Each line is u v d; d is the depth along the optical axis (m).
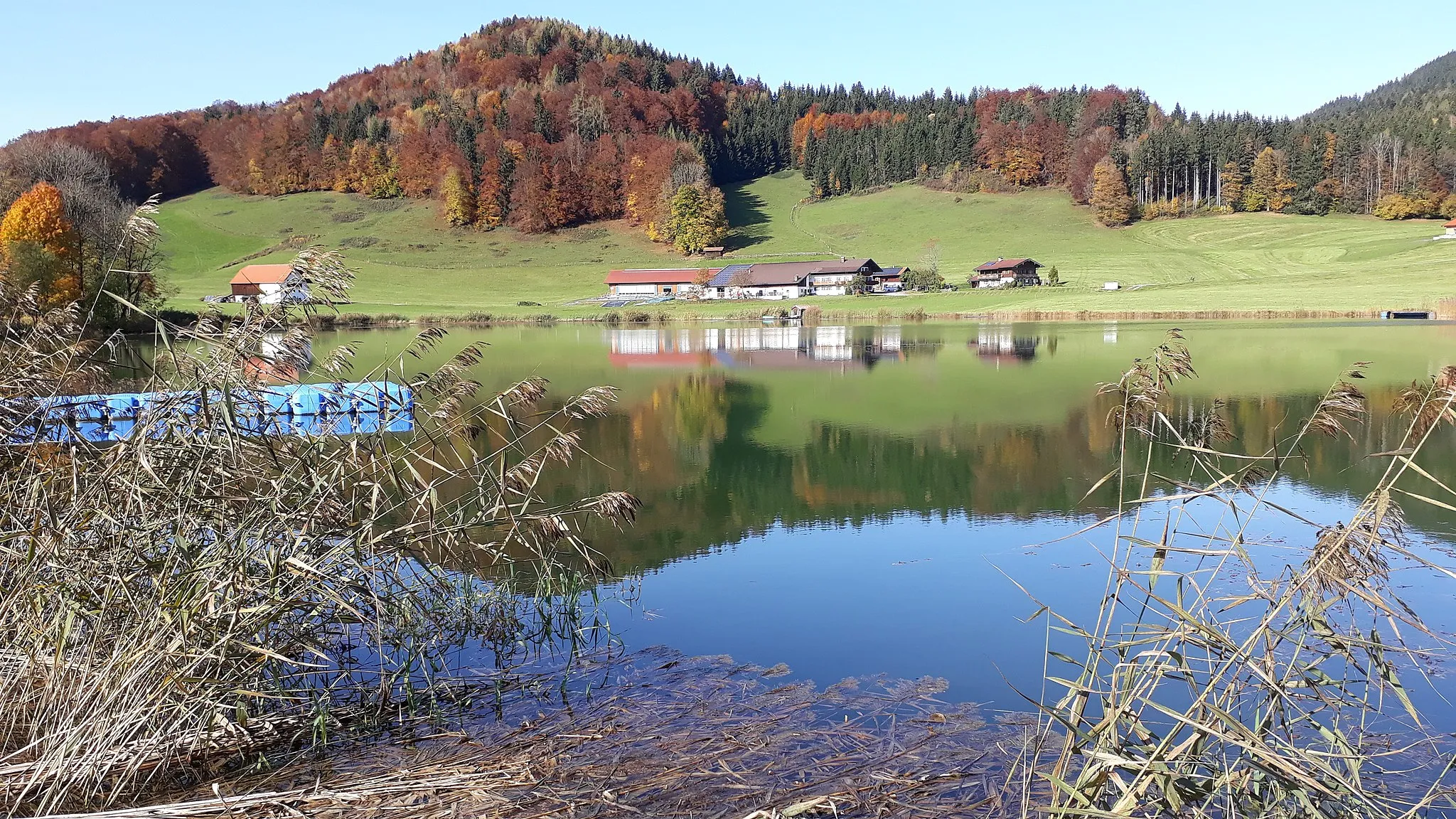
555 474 19.98
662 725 7.40
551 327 86.94
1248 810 5.23
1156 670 5.64
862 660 9.12
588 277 139.62
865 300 109.62
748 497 17.75
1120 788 4.96
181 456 7.20
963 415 28.16
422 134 176.62
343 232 158.50
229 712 6.71
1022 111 195.12
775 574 12.48
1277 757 4.79
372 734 7.20
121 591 6.79
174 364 7.55
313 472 7.62
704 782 6.30
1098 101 189.38
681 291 125.50
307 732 7.15
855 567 12.82
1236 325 67.19
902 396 33.00
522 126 186.88
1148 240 141.38
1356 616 9.74
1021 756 6.76
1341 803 5.23
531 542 13.82
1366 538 4.96
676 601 11.26
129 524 7.15
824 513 16.33
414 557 9.59
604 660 9.08
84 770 5.74
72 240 49.25
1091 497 16.98
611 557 13.41
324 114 187.88
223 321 7.91
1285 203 150.50
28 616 6.68
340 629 9.00
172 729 6.11
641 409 30.77
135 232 7.92
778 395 33.97
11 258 40.03
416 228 162.88
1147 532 14.00
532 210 163.38
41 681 6.77
